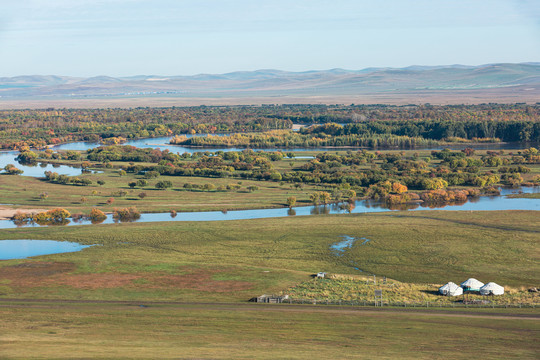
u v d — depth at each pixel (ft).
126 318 289.53
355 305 319.27
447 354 230.48
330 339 252.83
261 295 341.62
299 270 414.41
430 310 307.37
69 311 303.89
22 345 231.71
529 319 286.25
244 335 258.37
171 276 387.14
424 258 447.83
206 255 461.37
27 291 352.28
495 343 246.47
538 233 521.24
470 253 458.91
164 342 244.01
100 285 365.20
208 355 222.69
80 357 213.66
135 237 524.52
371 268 422.00
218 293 347.36
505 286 362.74
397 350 236.43
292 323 280.51
